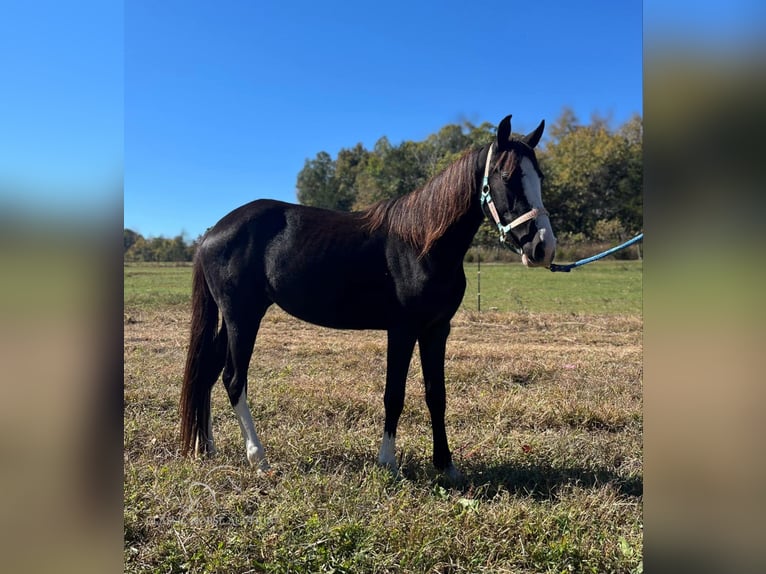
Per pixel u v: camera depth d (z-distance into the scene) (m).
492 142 2.94
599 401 4.40
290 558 2.20
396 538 2.31
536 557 2.24
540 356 6.48
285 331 8.70
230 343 3.38
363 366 5.78
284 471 3.08
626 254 29.44
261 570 2.15
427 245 2.91
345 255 3.18
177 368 5.65
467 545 2.29
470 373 5.31
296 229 3.30
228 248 3.39
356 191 51.69
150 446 3.43
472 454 3.43
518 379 5.32
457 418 4.07
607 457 3.37
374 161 44.69
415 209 3.03
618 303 12.72
